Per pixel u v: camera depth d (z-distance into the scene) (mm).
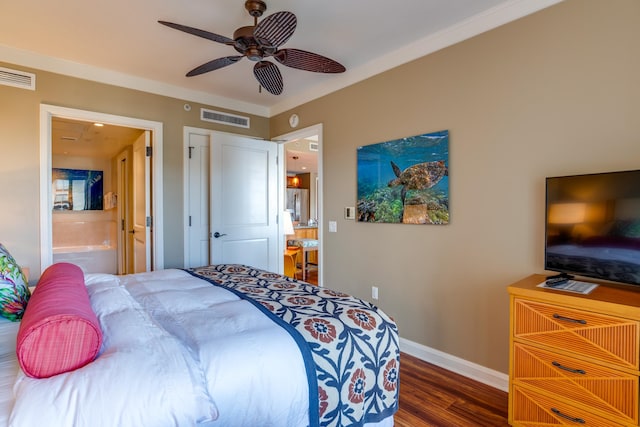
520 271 2186
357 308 1686
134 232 4320
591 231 1716
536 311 1717
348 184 3355
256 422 1148
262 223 4195
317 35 2615
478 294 2393
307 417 1264
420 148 2719
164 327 1353
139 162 3996
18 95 2781
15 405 893
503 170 2252
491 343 2332
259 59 2174
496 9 2262
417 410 2037
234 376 1133
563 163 1998
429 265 2693
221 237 3826
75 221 5961
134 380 979
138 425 915
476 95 2381
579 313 1569
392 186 2932
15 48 2764
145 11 2262
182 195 3736
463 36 2441
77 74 3059
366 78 3148
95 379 957
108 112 3229
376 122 3066
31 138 2830
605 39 1849
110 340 1175
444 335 2602
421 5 2225
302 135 3932
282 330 1375
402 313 2896
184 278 2238
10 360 1341
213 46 2752
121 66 3141
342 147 3406
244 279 2248
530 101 2125
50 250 2896
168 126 3629
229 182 3906
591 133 1896
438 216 2607
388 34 2604
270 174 4266
